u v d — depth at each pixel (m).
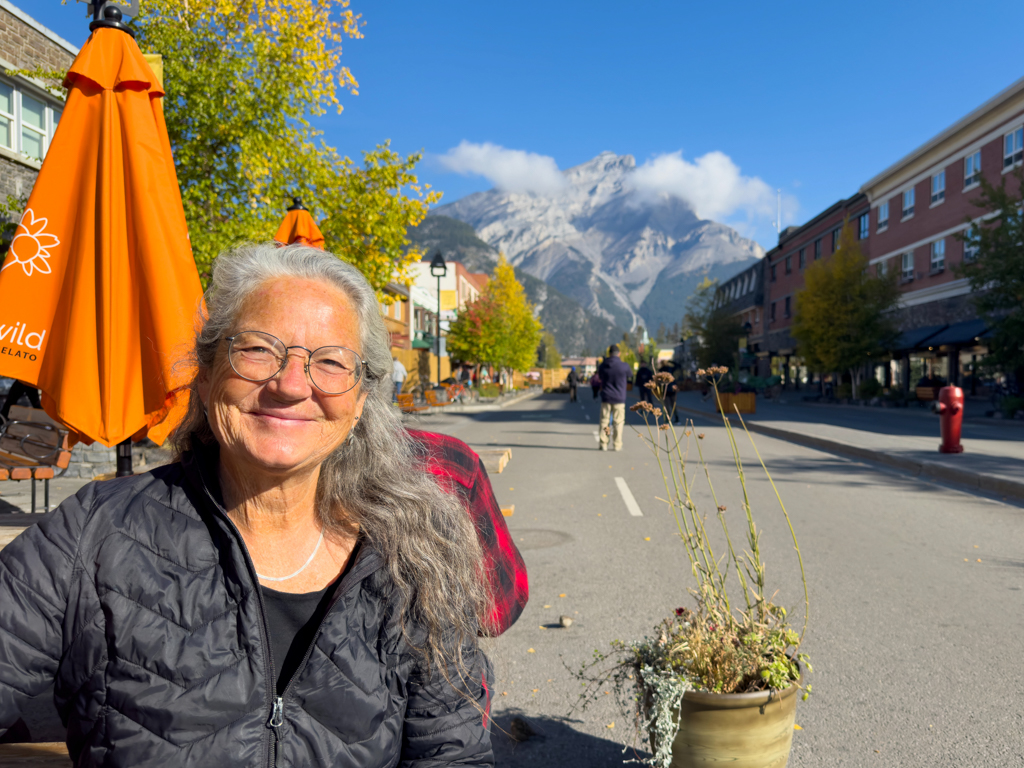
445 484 1.66
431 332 49.78
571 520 7.04
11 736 1.82
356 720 1.22
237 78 10.46
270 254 1.31
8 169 11.34
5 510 6.36
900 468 10.60
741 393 24.77
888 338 31.17
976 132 28.62
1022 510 7.45
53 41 12.06
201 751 1.12
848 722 2.98
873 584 4.90
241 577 1.18
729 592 4.70
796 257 49.84
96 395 3.04
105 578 1.15
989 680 3.37
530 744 2.86
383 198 12.07
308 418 1.22
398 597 1.29
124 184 3.17
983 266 20.36
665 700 2.23
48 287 3.08
